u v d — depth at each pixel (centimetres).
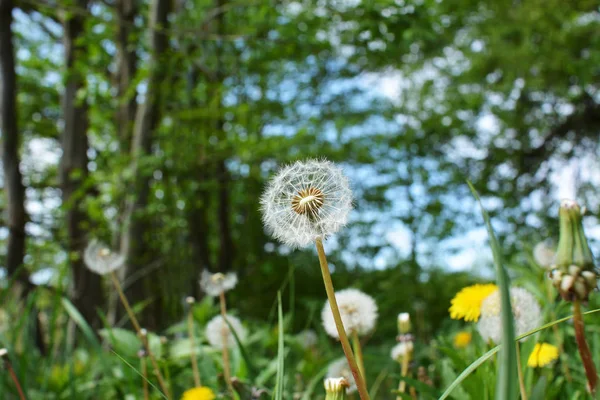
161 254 880
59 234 933
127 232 778
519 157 1358
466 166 1345
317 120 1010
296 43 820
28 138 1416
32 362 356
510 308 81
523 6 1279
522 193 1309
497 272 84
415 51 1160
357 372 118
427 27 664
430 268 1055
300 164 132
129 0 923
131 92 824
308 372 327
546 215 1196
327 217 122
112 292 754
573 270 114
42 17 1074
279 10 842
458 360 184
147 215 797
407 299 873
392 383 338
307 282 1111
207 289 242
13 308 393
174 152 824
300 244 122
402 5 639
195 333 351
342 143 1163
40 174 1401
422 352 312
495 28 1267
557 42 1261
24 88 1289
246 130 962
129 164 800
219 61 1024
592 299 264
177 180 868
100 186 829
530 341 168
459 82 1365
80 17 896
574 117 1388
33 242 911
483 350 200
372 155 1237
